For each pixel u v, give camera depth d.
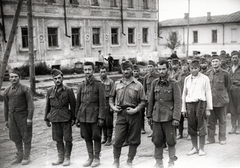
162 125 4.78
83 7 25.30
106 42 27.53
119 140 4.84
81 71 24.28
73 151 6.29
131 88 4.86
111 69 25.31
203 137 5.43
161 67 4.74
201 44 38.81
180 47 40.34
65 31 24.08
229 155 5.34
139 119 4.85
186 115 5.66
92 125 5.12
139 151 6.15
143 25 30.81
